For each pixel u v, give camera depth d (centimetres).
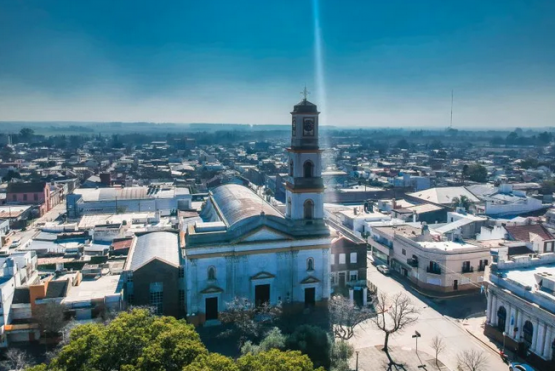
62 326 6925
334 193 18500
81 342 4625
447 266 8869
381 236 11019
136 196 16500
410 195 17612
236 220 8244
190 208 15638
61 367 4456
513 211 13925
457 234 10294
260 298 8175
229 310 7744
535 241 9144
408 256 9775
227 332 7319
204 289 7831
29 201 17338
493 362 6531
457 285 8950
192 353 4484
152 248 9256
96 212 15875
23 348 6988
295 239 8162
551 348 6081
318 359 6106
